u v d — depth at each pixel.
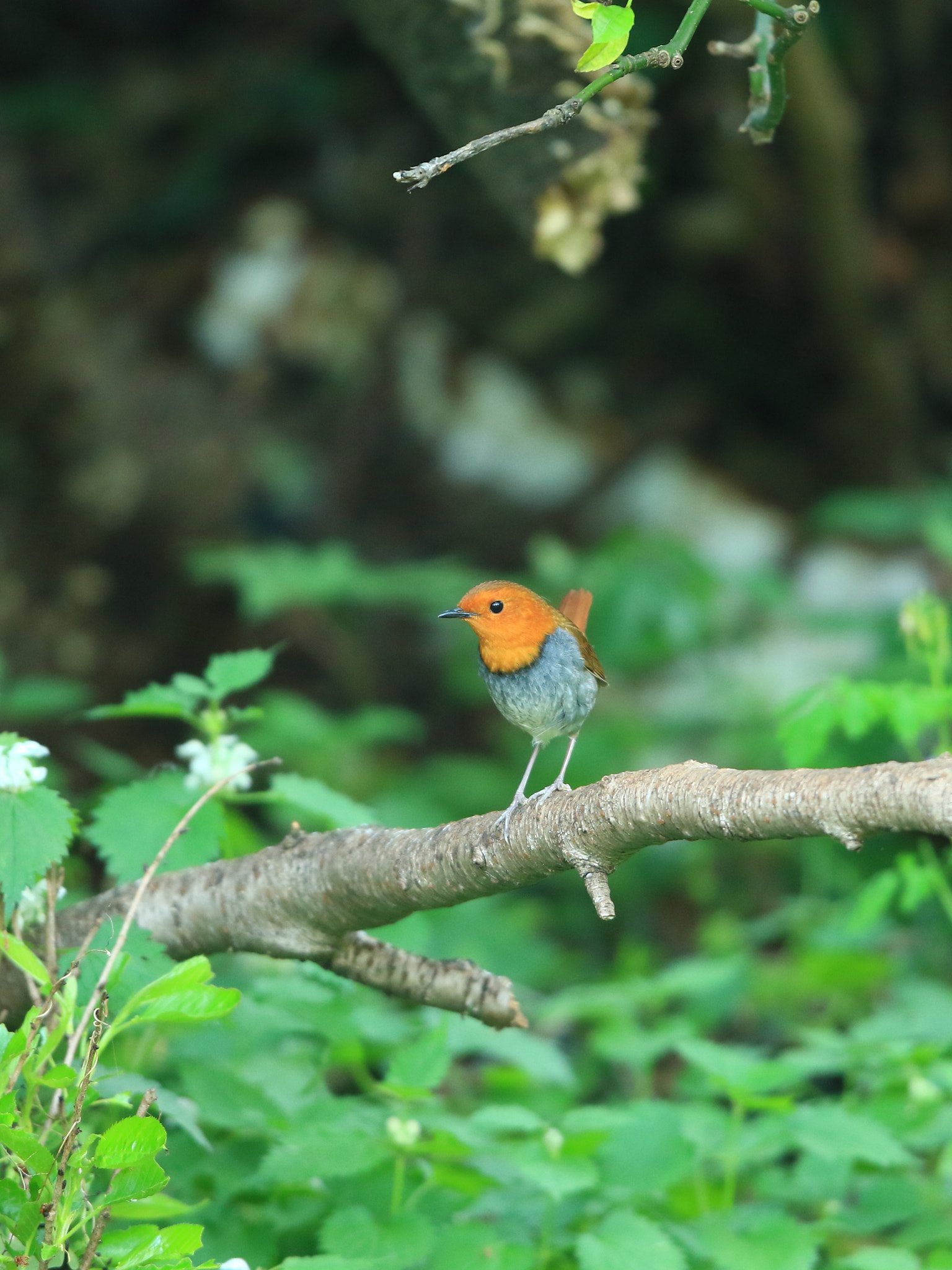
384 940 5.43
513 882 4.27
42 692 9.15
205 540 14.93
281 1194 5.17
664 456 15.70
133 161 17.41
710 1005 8.53
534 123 3.76
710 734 12.88
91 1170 3.60
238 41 18.27
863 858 10.68
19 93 17.97
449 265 16.34
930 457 15.82
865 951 8.54
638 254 15.81
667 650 12.88
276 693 14.23
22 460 15.05
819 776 3.54
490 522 15.40
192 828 4.91
